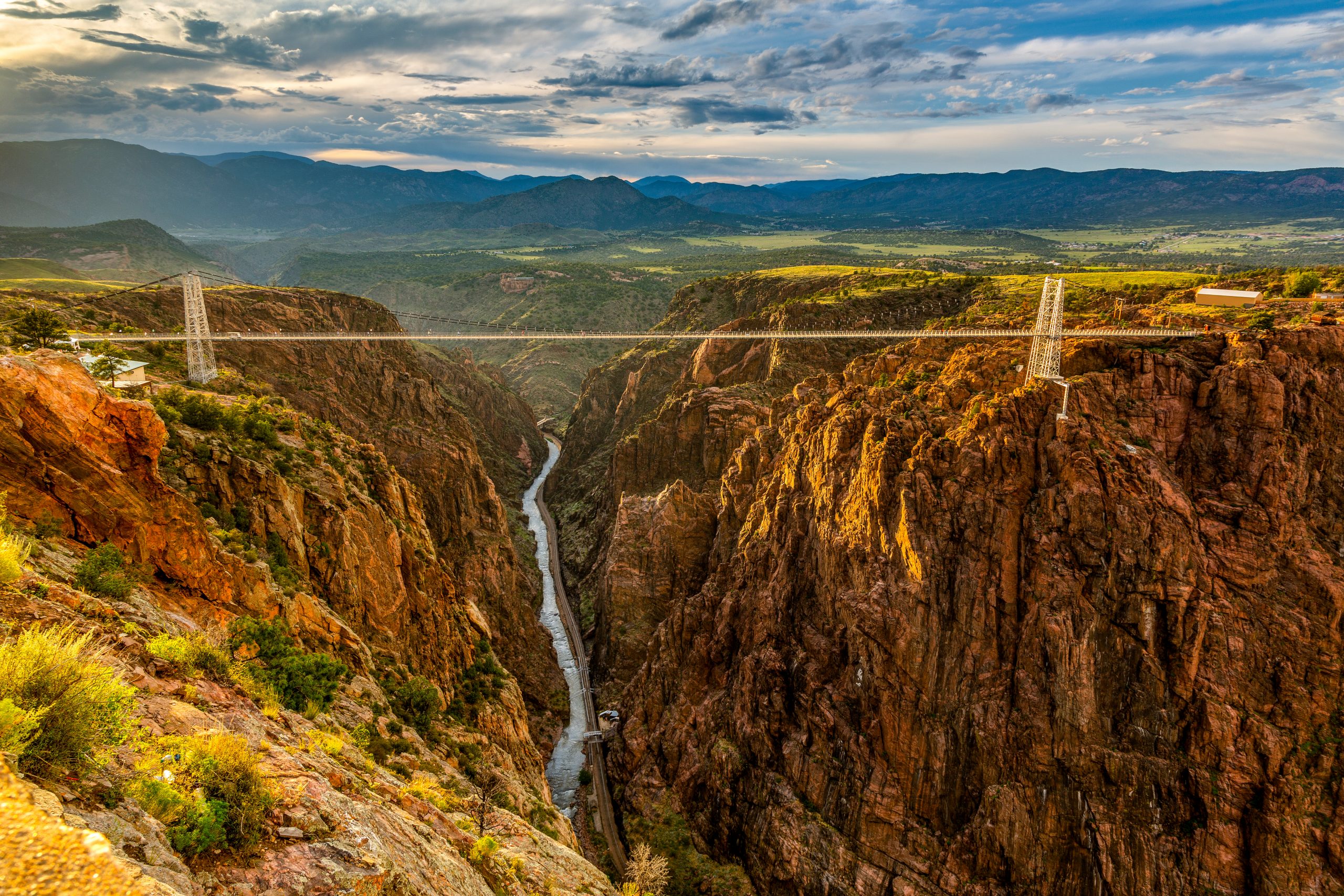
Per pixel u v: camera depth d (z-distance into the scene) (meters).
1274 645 76.44
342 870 16.75
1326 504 81.06
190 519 41.72
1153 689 78.50
